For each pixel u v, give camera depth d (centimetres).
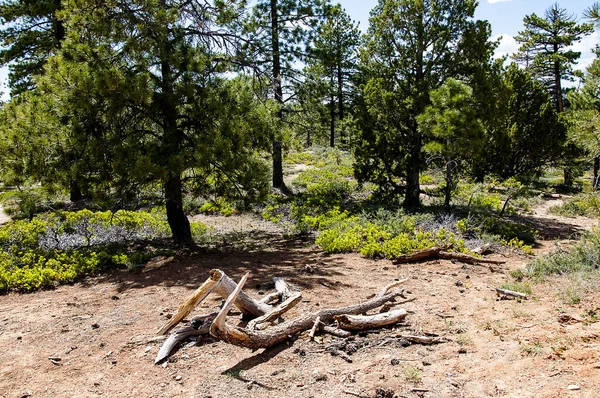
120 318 622
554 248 1068
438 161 1545
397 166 1508
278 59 1767
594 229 1006
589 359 428
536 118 2312
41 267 852
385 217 1282
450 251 924
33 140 902
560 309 575
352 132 1627
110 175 911
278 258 962
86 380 451
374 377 429
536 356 447
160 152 928
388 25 1483
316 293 694
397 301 650
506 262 903
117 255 954
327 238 1043
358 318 544
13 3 1772
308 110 1859
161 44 968
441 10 1420
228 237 1245
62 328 592
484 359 454
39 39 1836
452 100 1216
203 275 827
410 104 1409
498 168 2214
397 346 500
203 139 951
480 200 1664
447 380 417
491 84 1378
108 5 943
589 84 1305
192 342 525
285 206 1667
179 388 426
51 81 872
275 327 510
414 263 888
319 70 1938
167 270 876
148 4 952
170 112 992
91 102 889
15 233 1119
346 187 1997
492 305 618
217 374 449
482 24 1395
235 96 1036
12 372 473
